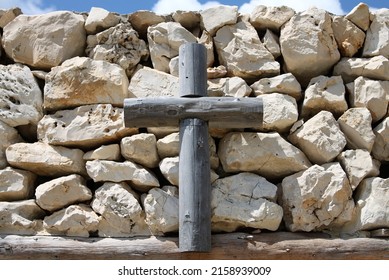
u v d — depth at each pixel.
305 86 5.06
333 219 4.49
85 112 4.75
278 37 5.02
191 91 4.46
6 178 4.62
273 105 4.70
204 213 4.26
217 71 4.83
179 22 5.06
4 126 4.77
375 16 5.02
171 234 4.54
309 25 4.87
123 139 4.62
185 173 4.31
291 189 4.55
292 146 4.61
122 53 4.89
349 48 4.92
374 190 4.55
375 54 4.92
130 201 4.51
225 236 4.47
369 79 4.86
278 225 4.49
